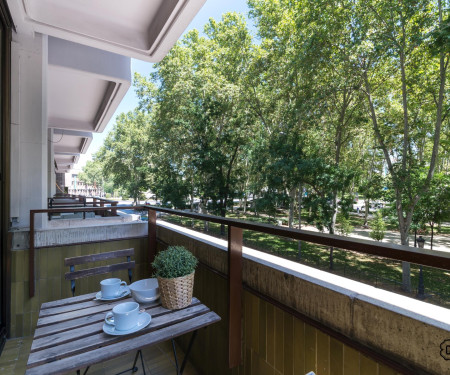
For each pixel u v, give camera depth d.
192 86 19.86
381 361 0.91
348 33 14.67
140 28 3.58
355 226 24.28
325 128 18.88
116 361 2.31
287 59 17.41
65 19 3.13
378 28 13.92
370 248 0.84
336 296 1.10
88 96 6.33
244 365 1.62
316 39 14.79
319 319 1.17
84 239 3.05
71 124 8.17
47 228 2.94
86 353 1.09
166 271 1.45
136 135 31.33
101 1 3.14
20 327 2.77
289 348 1.31
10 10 2.85
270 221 19.88
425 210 13.39
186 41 21.89
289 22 16.92
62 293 2.93
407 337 0.87
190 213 2.04
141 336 1.21
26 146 3.41
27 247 2.85
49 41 4.19
